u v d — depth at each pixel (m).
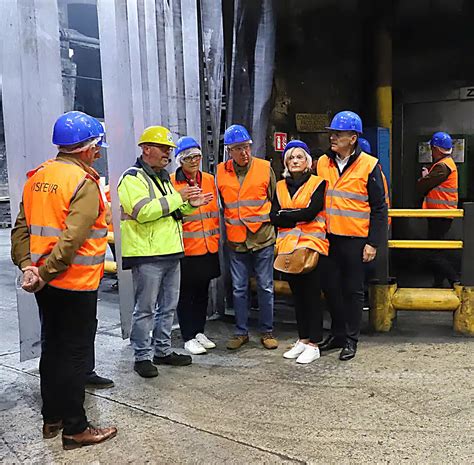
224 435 2.62
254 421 2.77
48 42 3.64
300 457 2.39
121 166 4.08
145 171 3.35
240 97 4.95
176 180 3.84
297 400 3.01
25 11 3.50
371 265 4.28
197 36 4.70
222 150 5.26
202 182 3.88
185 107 4.63
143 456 2.45
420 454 2.38
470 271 4.12
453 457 2.35
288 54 5.65
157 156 3.37
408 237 7.38
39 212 2.43
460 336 4.15
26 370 3.69
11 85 3.45
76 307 2.47
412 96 7.19
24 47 3.51
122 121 4.08
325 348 3.90
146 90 4.26
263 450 2.46
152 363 3.66
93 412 2.93
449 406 2.87
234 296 4.06
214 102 4.89
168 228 3.44
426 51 6.98
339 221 3.62
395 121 7.30
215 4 4.80
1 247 10.20
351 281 3.67
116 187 4.09
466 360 3.58
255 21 4.98
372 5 6.52
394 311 4.33
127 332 4.28
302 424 2.71
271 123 5.50
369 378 3.30
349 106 6.59
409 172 7.34
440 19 6.82
